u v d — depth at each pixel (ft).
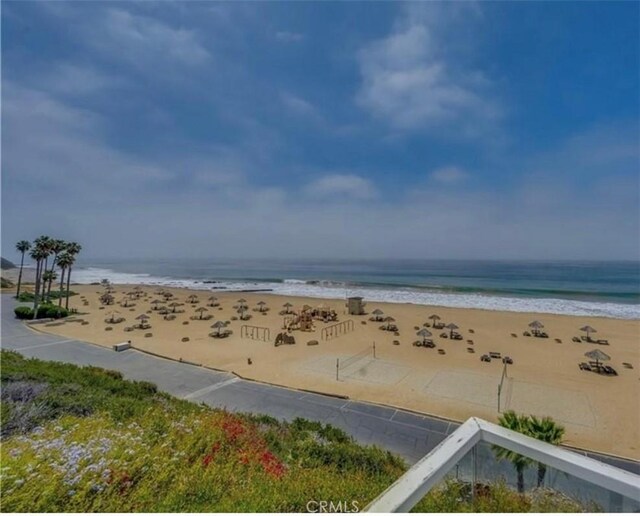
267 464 24.17
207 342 104.63
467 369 78.79
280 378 72.38
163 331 119.34
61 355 88.58
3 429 26.78
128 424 29.58
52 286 271.90
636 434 49.65
